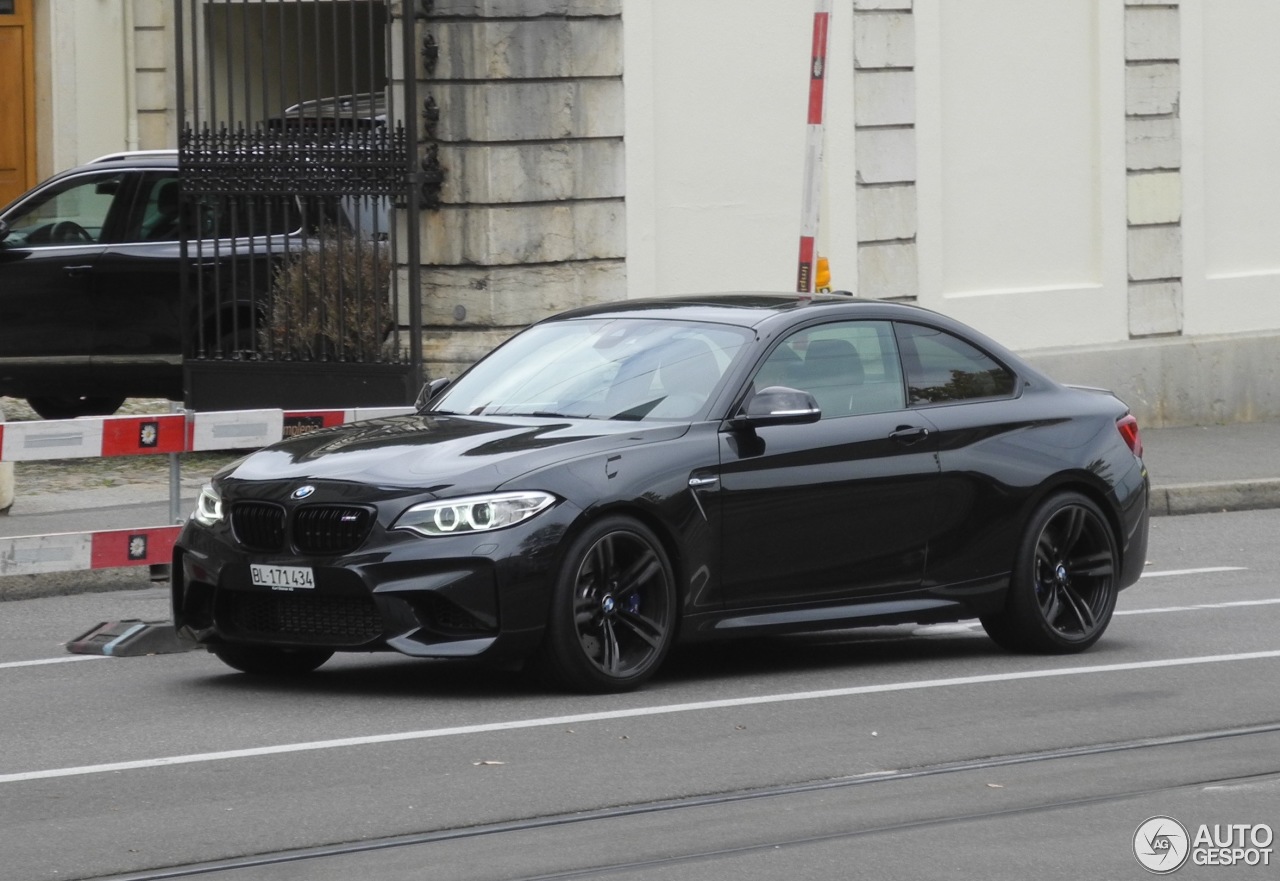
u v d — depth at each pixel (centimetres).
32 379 2917
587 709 1405
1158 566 2266
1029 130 3397
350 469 1427
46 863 1023
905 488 1580
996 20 3356
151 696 1467
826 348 1593
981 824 1111
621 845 1062
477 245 2888
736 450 1500
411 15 2766
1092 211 3469
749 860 1034
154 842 1062
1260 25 3634
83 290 2895
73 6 4247
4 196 4275
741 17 3084
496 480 1399
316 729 1341
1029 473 1645
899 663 1633
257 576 1418
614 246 2981
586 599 1427
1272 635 1775
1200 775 1230
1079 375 3422
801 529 1527
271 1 2964
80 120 4262
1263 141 3653
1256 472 2950
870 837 1081
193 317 2862
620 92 2970
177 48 2827
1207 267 3594
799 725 1366
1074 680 1550
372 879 997
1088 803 1161
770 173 3122
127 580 2058
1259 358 3619
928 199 3284
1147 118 3500
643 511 1448
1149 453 3178
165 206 2903
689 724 1362
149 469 2795
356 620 1397
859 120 3203
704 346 1571
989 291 3362
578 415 1539
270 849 1051
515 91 2888
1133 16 3478
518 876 1005
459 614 1379
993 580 1634
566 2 2917
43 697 1464
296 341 2839
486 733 1326
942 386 1642
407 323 2895
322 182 2800
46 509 2423
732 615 1505
